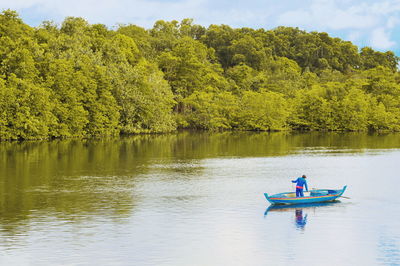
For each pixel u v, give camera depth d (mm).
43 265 25078
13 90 95688
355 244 29438
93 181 50969
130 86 126062
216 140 114125
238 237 30484
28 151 80062
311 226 33344
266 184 50438
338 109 167000
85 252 27125
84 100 113938
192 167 63406
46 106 100688
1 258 26000
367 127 172250
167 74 172625
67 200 40812
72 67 112875
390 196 44406
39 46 111938
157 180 52219
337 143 108812
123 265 25250
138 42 185500
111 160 69750
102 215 35531
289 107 173125
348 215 36750
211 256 26891
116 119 119688
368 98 178000
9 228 31656
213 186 48812
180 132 146625
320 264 26000
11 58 101812
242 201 41312
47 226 32281
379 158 76312
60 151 80875
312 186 49969
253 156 78000
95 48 137125
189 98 157500
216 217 35438
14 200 40625
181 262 25875
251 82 195500
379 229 32750
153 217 35156
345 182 52438
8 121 97062
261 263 25984
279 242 29625
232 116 164875
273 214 36656
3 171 57312
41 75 109750
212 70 199500
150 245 28547
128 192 44875
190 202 40688
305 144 105125
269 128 164250
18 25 117750
